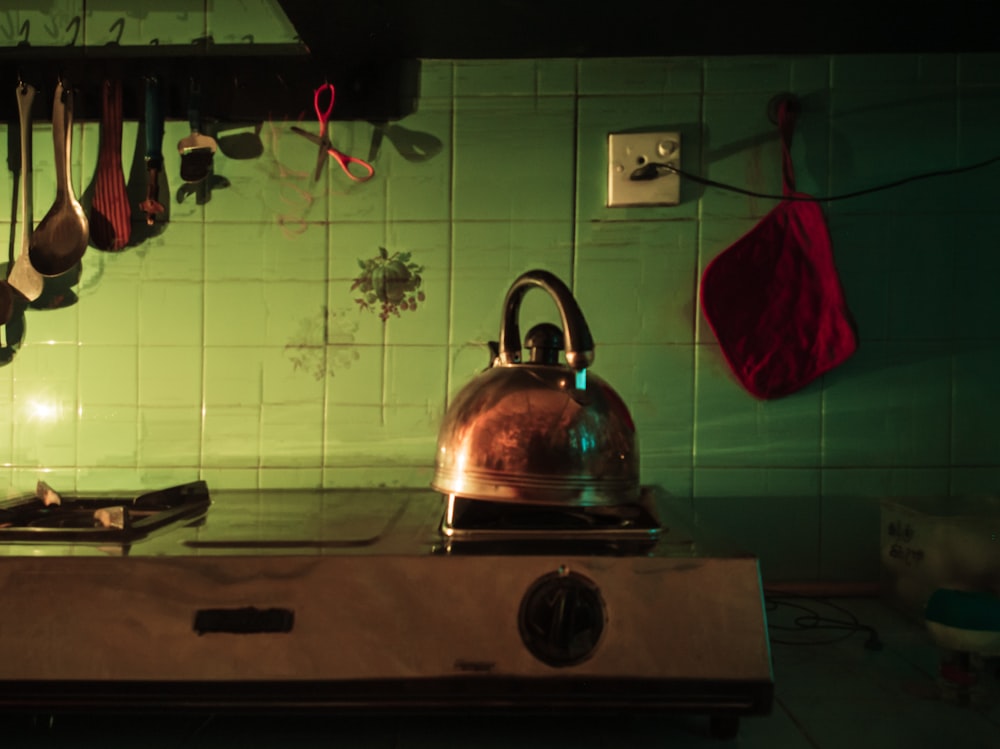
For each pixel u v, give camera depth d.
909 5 0.82
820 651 0.74
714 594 0.52
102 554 0.54
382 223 0.97
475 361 0.97
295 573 0.52
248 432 0.97
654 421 0.96
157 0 0.98
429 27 0.87
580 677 0.51
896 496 0.95
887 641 0.77
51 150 0.98
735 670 0.51
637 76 0.97
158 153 0.94
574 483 0.59
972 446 0.96
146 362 0.98
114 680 0.51
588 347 0.59
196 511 0.78
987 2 0.82
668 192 0.96
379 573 0.53
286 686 0.51
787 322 0.94
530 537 0.61
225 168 0.97
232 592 0.52
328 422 0.97
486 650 0.51
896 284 0.96
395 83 0.97
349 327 0.97
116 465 0.97
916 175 0.96
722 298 0.94
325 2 0.80
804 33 0.90
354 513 0.76
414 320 0.97
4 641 0.51
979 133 0.96
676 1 0.81
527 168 0.97
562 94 0.97
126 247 0.97
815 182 0.96
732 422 0.96
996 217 0.96
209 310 0.97
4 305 0.95
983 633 0.61
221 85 0.95
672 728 0.57
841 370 0.96
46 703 0.51
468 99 0.97
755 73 0.96
